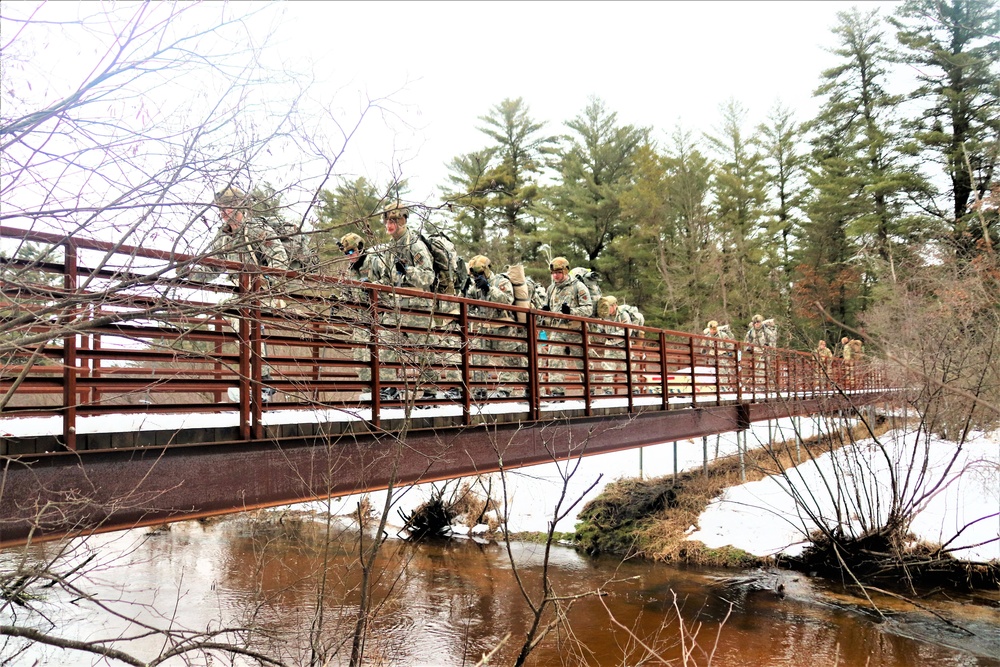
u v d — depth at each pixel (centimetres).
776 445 1892
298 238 361
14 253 317
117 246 308
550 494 1522
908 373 1147
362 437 540
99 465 376
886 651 809
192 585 970
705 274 3334
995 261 1270
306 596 909
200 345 481
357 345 524
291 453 482
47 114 283
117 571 1037
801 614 941
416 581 1063
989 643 830
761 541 1219
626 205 3294
